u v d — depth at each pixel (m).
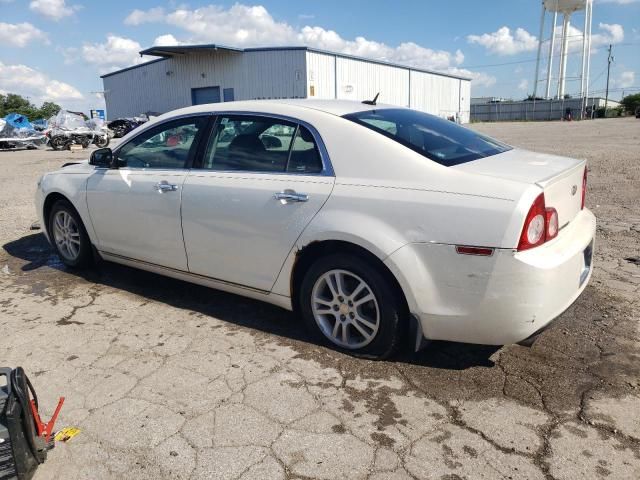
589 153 14.85
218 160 3.85
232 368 3.26
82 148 23.50
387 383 3.06
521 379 3.08
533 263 2.70
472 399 2.89
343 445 2.54
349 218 3.12
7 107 64.50
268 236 3.49
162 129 4.24
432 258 2.90
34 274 5.12
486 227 2.74
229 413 2.80
